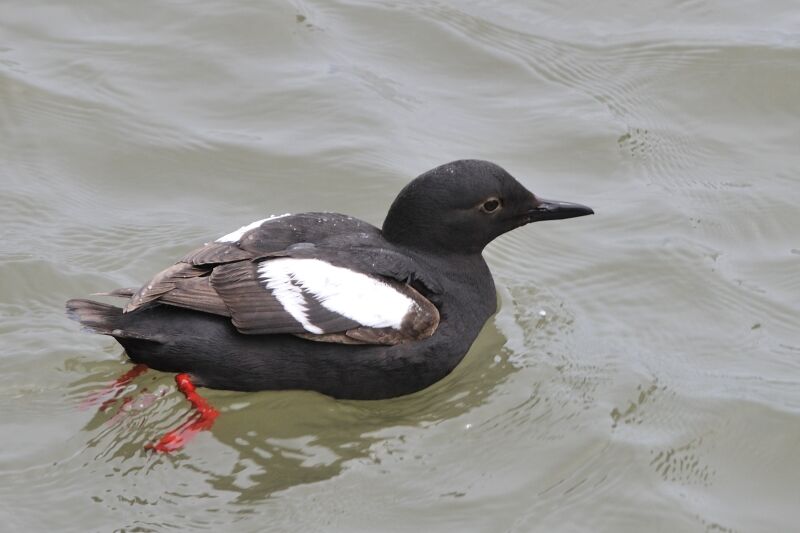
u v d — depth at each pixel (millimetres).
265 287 11625
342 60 17594
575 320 13789
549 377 12875
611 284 14383
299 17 18234
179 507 10867
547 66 17797
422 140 16297
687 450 11984
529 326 13641
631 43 18250
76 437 11555
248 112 16656
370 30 18203
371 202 15320
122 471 11234
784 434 12227
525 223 13367
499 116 16891
